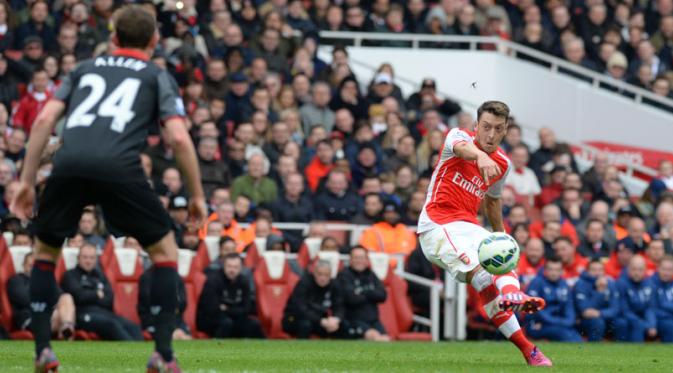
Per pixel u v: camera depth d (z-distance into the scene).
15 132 60.47
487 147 30.77
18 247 52.91
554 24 86.62
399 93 76.31
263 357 35.66
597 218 64.44
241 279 55.62
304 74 72.81
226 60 72.00
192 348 42.66
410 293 59.72
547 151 74.81
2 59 66.06
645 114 83.81
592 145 84.38
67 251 53.31
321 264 55.59
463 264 30.91
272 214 62.06
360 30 82.62
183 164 22.94
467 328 60.25
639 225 64.19
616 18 88.75
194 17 71.19
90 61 23.72
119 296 53.88
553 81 84.50
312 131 69.44
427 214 31.72
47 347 23.70
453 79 84.12
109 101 23.06
